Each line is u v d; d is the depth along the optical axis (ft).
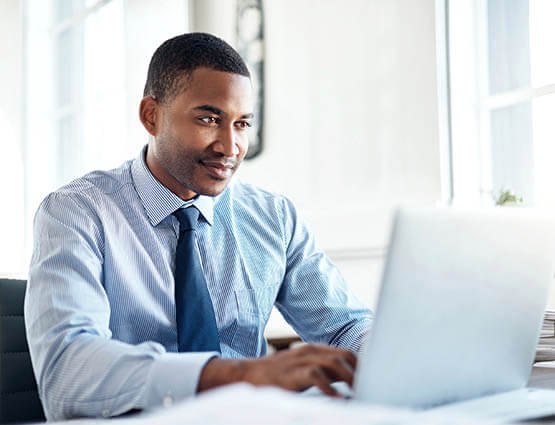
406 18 7.89
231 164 4.56
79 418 3.17
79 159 13.00
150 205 4.72
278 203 5.38
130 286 4.52
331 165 8.70
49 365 3.38
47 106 13.88
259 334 4.98
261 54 9.67
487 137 7.95
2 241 13.02
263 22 9.62
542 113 7.36
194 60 4.45
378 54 8.17
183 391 2.87
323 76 8.80
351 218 8.27
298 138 9.12
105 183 4.80
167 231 4.75
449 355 2.75
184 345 4.35
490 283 2.82
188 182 4.58
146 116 4.76
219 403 2.09
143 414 2.99
